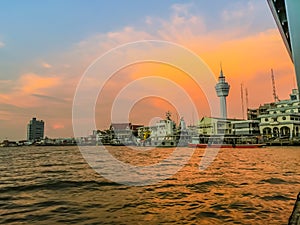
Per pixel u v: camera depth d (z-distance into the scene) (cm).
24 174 2644
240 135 9131
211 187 1716
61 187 1820
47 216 1107
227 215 1076
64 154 7369
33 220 1056
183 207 1218
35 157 6072
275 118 9056
